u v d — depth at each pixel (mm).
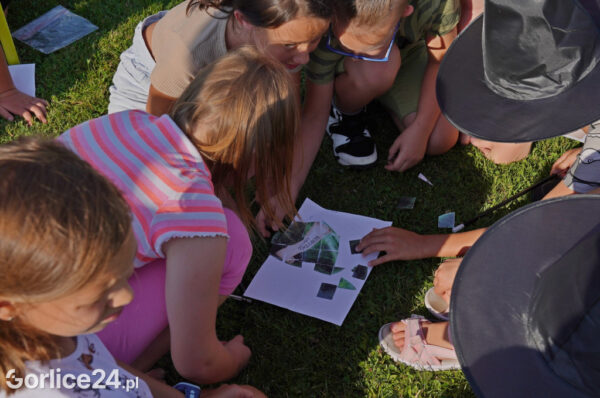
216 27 2184
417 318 2252
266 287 2322
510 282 1568
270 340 2240
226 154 1688
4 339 1102
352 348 2215
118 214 1040
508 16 1699
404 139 2709
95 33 3391
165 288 1665
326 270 2371
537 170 2746
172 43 2236
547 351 1395
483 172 2773
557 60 1705
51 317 1088
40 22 3455
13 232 938
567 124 1746
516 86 1836
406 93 2850
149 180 1586
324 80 2496
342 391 2119
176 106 1689
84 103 3051
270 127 1648
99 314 1137
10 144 1066
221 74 1628
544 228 1637
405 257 2365
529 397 1381
